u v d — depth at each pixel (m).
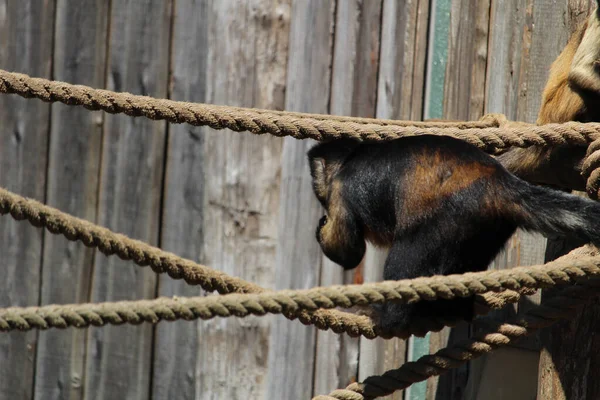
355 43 14.28
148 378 14.88
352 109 14.27
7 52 15.46
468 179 8.71
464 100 13.80
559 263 7.55
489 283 7.25
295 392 14.21
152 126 14.90
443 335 13.48
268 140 14.33
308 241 14.16
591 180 8.31
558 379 10.05
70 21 15.25
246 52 14.48
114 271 15.05
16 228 15.43
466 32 13.85
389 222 9.33
